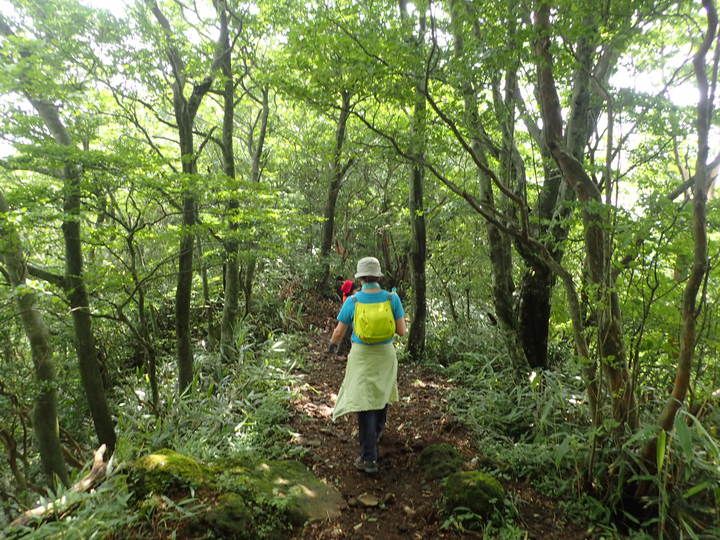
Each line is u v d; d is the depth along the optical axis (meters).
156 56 5.29
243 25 6.55
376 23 4.02
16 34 4.92
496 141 4.98
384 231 11.48
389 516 3.29
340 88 4.10
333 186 11.20
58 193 4.46
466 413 4.96
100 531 2.76
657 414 3.86
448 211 6.41
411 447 4.32
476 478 3.34
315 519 3.19
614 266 3.32
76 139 5.42
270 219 6.59
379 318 3.81
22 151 4.36
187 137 5.64
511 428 4.59
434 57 3.75
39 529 2.64
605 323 3.30
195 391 5.53
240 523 2.90
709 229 3.26
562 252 4.99
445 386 6.06
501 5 3.18
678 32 3.92
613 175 3.55
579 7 2.97
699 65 2.70
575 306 3.45
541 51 3.21
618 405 3.37
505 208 5.18
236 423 4.86
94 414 5.10
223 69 6.56
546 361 5.54
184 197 5.19
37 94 4.76
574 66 3.22
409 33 3.84
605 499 3.33
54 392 4.81
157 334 8.29
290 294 10.50
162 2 6.94
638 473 3.29
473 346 7.19
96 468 3.40
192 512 2.94
